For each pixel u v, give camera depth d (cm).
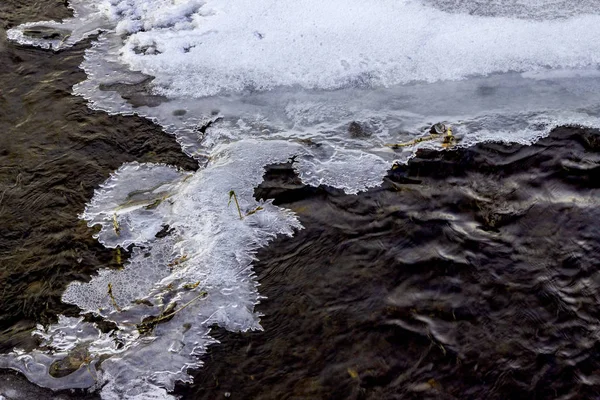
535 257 250
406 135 268
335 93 276
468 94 274
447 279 248
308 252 252
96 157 266
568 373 238
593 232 252
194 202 259
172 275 250
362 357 240
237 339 243
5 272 250
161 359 241
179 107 275
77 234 255
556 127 267
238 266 251
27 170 264
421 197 258
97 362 241
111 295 247
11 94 277
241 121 273
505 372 238
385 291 247
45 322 245
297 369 239
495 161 262
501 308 244
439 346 241
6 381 239
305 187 261
